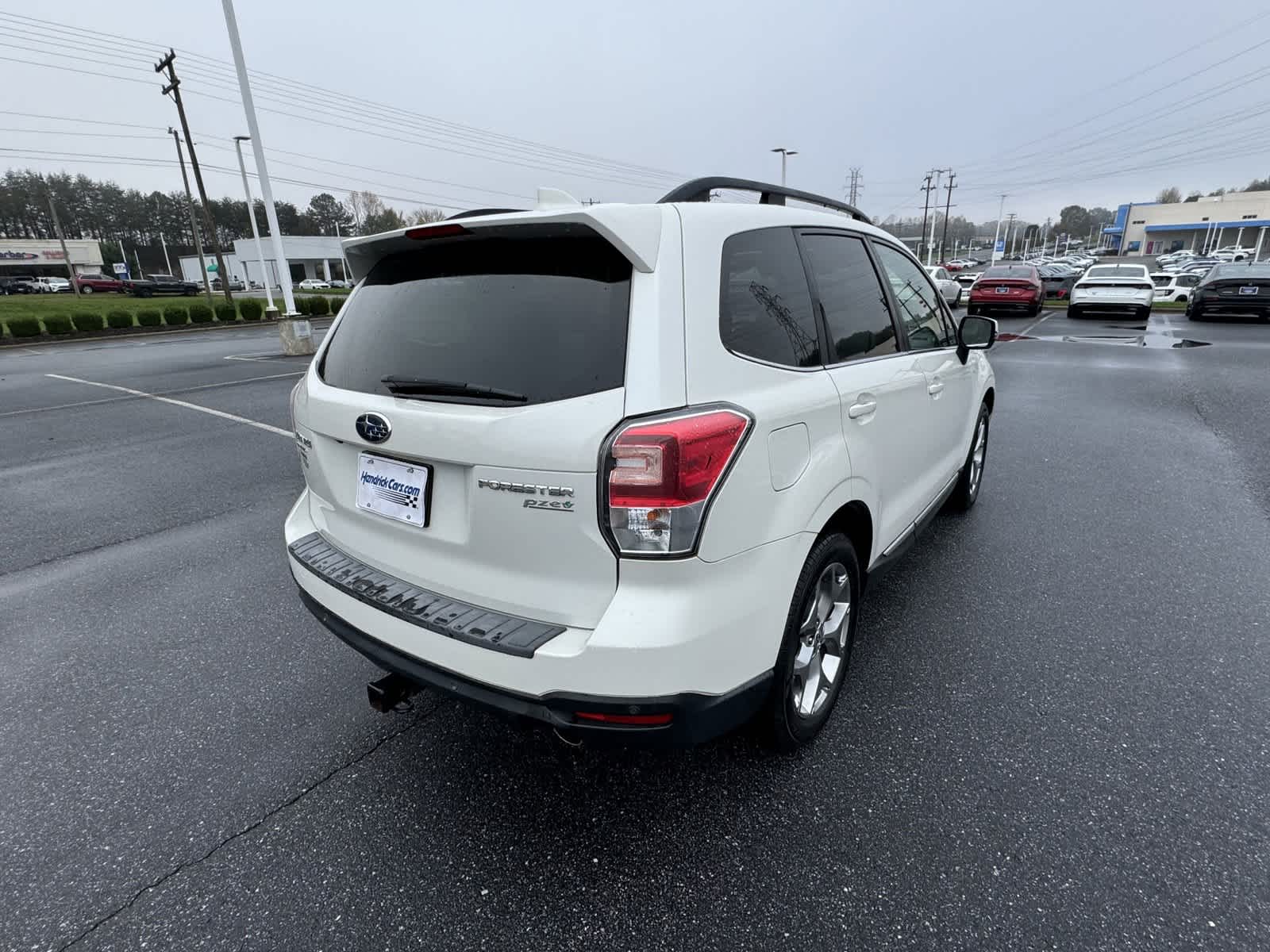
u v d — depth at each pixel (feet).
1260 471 17.37
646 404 5.38
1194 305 55.01
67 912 6.09
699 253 6.01
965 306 77.82
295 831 6.95
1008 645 9.85
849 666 8.98
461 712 8.84
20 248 276.62
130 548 14.30
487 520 5.86
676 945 5.63
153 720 8.77
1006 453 19.66
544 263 6.10
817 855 6.45
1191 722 8.14
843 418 7.43
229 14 45.98
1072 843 6.48
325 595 7.25
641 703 5.46
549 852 6.59
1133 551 12.83
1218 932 5.58
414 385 6.29
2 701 9.20
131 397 33.06
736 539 5.79
